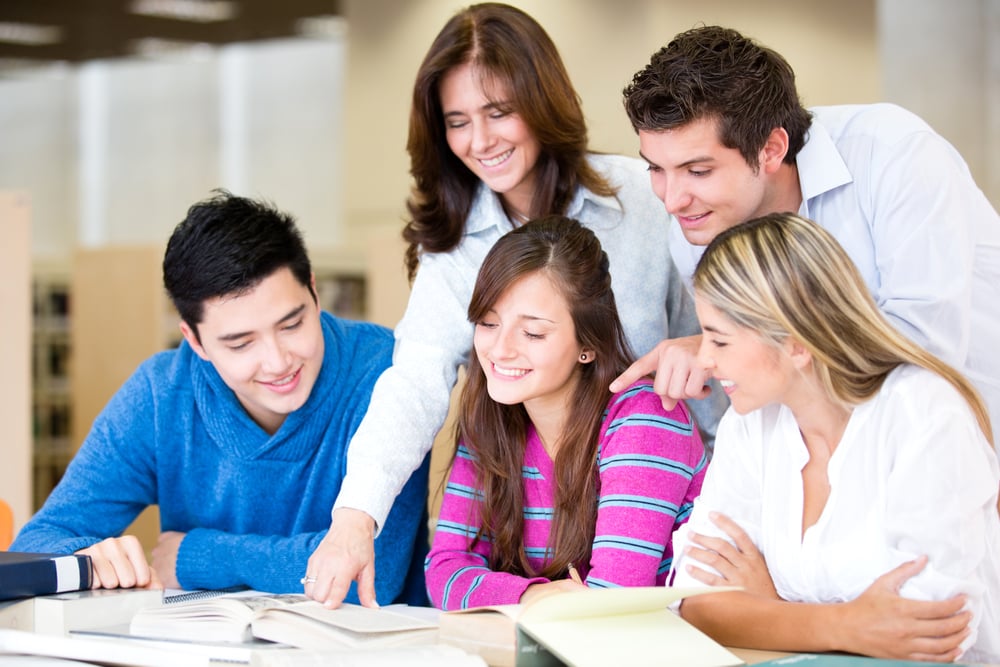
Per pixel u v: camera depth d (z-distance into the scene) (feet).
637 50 18.89
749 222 4.38
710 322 4.32
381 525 5.36
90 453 6.35
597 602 3.85
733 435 4.79
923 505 4.09
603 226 6.31
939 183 5.28
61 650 3.95
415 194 6.39
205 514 6.40
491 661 3.93
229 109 34.14
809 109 5.65
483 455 5.46
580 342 5.22
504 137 5.96
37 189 36.60
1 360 11.12
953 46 25.35
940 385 4.26
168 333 16.33
